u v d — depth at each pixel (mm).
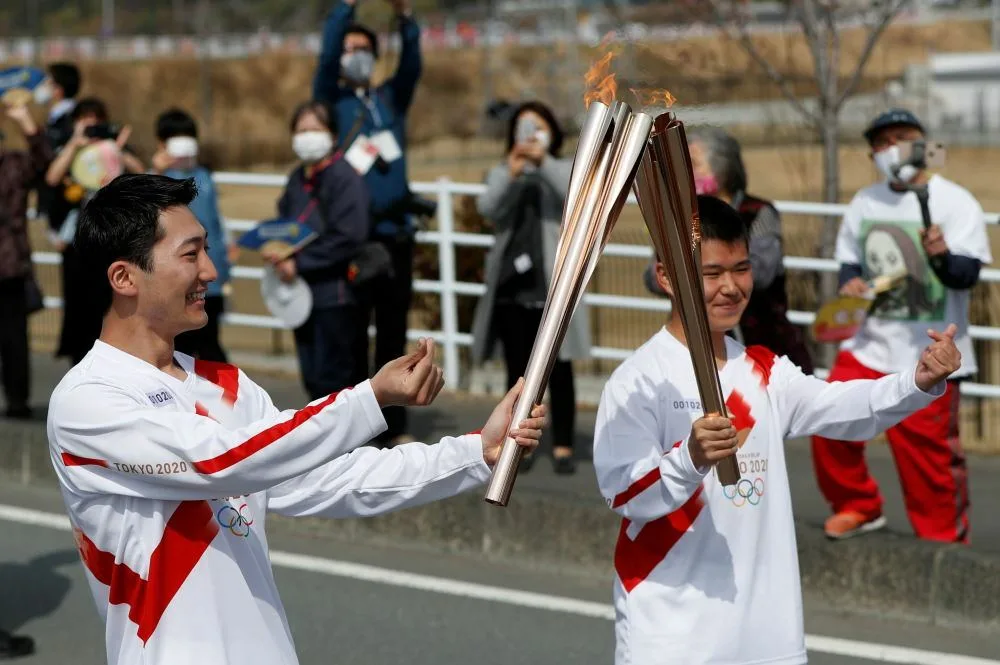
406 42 21703
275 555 17906
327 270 20062
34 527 19250
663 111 7883
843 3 29922
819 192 53344
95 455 7477
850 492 15742
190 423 7395
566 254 7527
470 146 123000
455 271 27453
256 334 36500
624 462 9359
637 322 34000
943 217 15719
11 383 22891
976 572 14703
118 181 7746
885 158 15672
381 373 7301
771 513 9477
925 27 132000
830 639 14656
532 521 17266
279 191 74562
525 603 15969
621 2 31516
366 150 21031
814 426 9672
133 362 7766
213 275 7793
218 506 7695
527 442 7316
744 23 33594
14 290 22750
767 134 62406
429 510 17984
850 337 15055
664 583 9289
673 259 8188
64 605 16234
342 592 16484
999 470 20266
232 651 7570
